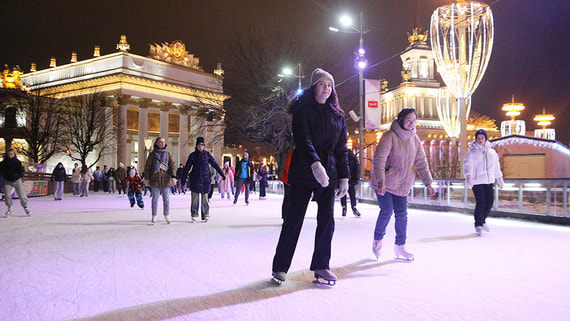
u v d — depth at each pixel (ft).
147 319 10.52
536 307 11.33
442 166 86.38
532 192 34.78
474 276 14.97
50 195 97.96
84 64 195.21
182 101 202.49
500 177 26.58
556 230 28.50
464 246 21.56
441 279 14.55
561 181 31.91
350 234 26.76
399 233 18.04
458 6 51.13
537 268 16.26
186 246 21.84
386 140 17.54
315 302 11.89
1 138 183.52
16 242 23.31
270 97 98.17
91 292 13.01
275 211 46.09
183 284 13.98
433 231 27.91
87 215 41.01
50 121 165.27
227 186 75.31
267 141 103.24
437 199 47.80
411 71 210.79
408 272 15.67
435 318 10.46
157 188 33.17
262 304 11.73
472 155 26.02
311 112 14.05
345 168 14.57
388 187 17.79
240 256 19.01
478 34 51.29
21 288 13.52
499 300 11.98
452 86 53.67
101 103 171.73
